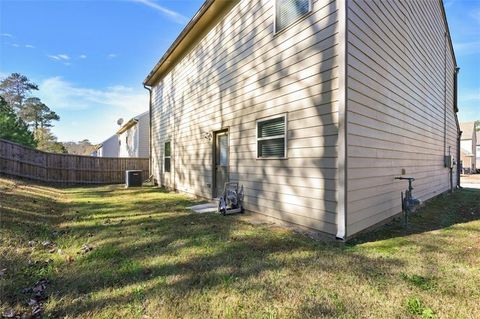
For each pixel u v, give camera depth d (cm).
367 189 409
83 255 316
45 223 453
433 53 777
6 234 357
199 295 221
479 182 1628
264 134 523
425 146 707
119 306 206
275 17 488
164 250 334
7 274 257
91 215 547
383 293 223
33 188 867
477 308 200
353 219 374
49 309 201
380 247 342
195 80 831
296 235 399
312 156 406
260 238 384
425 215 554
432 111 777
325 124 384
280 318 189
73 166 1297
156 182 1252
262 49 525
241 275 260
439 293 222
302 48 427
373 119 422
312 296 219
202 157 783
